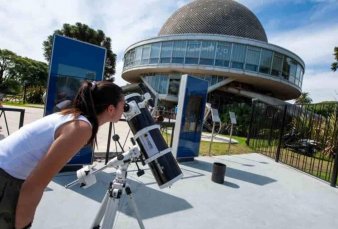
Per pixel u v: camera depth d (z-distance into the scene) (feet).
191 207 14.43
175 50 106.63
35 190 4.09
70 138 4.37
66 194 13.93
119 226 11.20
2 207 4.51
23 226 4.32
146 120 8.21
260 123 45.85
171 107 111.55
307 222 14.62
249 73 100.63
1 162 4.65
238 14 137.08
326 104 28.89
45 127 4.70
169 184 8.43
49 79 16.44
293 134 43.11
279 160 33.45
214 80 109.40
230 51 100.94
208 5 139.03
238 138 65.72
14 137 4.87
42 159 4.24
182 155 25.22
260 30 144.15
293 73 112.98
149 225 11.76
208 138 51.31
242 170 25.29
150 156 8.21
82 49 17.51
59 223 10.98
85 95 5.04
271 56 103.19
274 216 14.85
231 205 15.58
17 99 105.40
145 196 15.06
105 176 17.60
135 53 122.42
